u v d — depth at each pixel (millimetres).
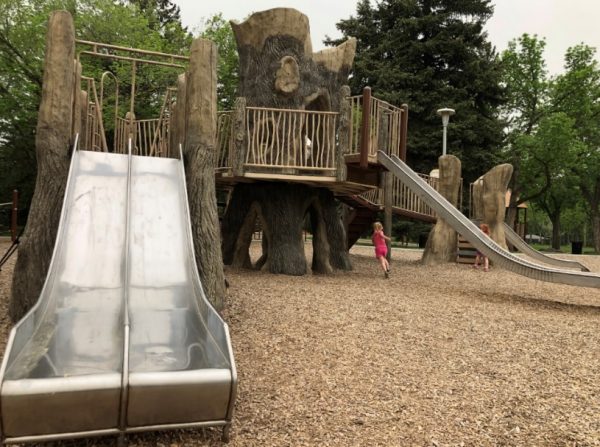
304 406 3764
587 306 8664
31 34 18844
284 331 5664
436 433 3418
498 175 15586
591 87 35281
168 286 4488
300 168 9453
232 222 11422
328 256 11477
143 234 5000
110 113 20000
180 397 2994
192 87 6234
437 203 10352
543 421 3641
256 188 10898
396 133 11875
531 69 36469
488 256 9461
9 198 22703
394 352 5117
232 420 3490
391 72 29078
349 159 10344
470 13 31109
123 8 22141
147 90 22234
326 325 5984
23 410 2748
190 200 6113
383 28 32719
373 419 3594
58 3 20016
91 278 4391
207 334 3912
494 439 3357
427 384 4297
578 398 4086
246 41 10617
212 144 6293
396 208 15531
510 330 6246
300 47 10453
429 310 7176
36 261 5547
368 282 10055
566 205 44938
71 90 5875
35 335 3645
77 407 2838
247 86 10586
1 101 19469
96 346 3643
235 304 6848
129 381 2883
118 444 2969
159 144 10211
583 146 32031
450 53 29375
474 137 27984
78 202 5199
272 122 9523
